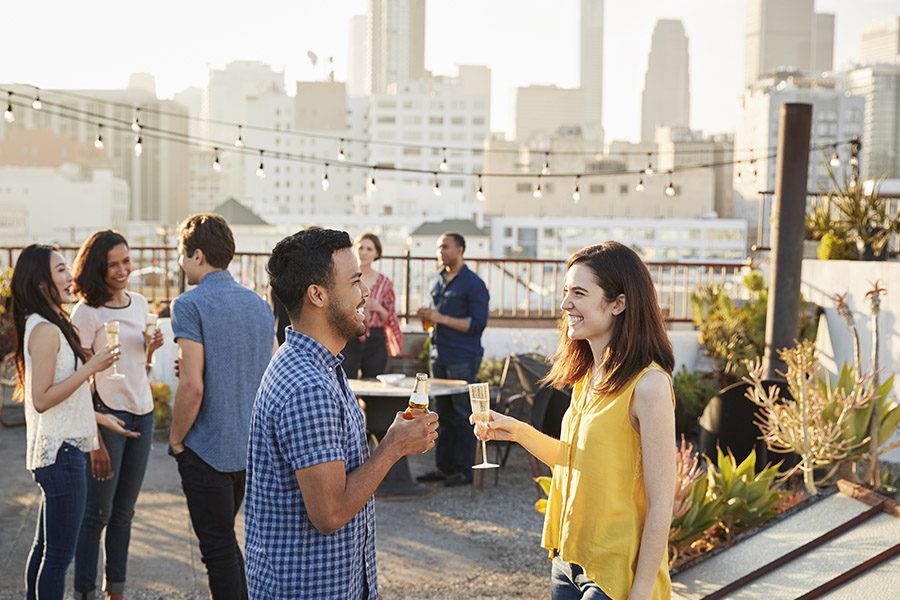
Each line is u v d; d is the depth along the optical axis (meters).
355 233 104.12
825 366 8.49
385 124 184.00
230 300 4.00
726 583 4.53
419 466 7.95
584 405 2.81
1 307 8.50
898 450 7.45
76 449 3.97
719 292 10.21
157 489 6.98
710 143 147.62
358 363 7.67
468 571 5.39
